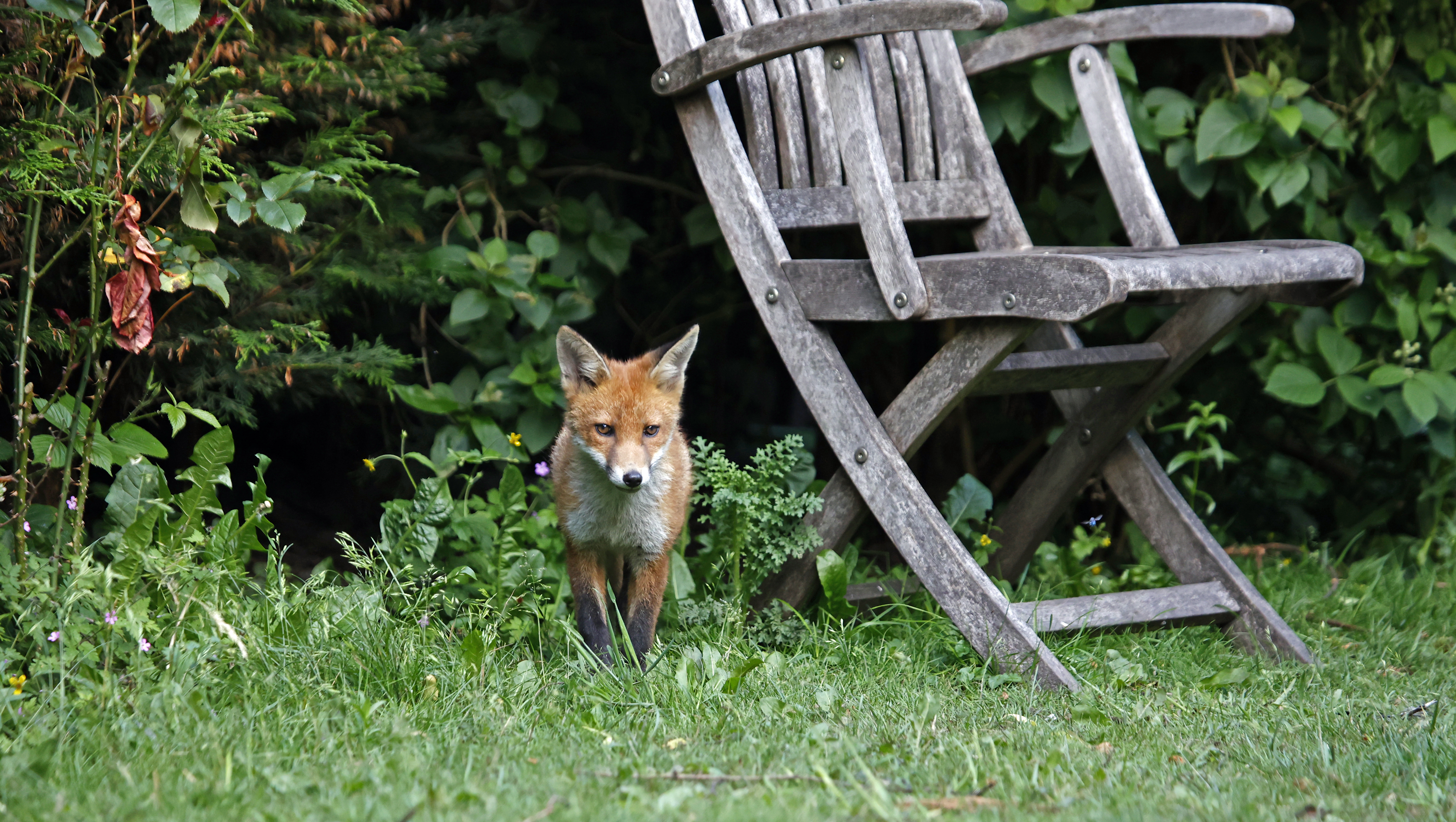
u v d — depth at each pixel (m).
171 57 7.37
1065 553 8.97
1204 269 6.01
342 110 8.06
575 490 6.84
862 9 6.12
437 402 8.59
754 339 12.55
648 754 4.72
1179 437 11.08
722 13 7.27
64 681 5.11
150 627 5.50
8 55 5.97
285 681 5.34
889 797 4.21
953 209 7.81
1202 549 7.47
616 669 6.04
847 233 10.75
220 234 7.54
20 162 5.50
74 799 4.05
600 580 7.05
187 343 7.16
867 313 6.64
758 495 7.28
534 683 5.72
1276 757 4.94
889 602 7.53
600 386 6.82
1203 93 9.88
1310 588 8.92
